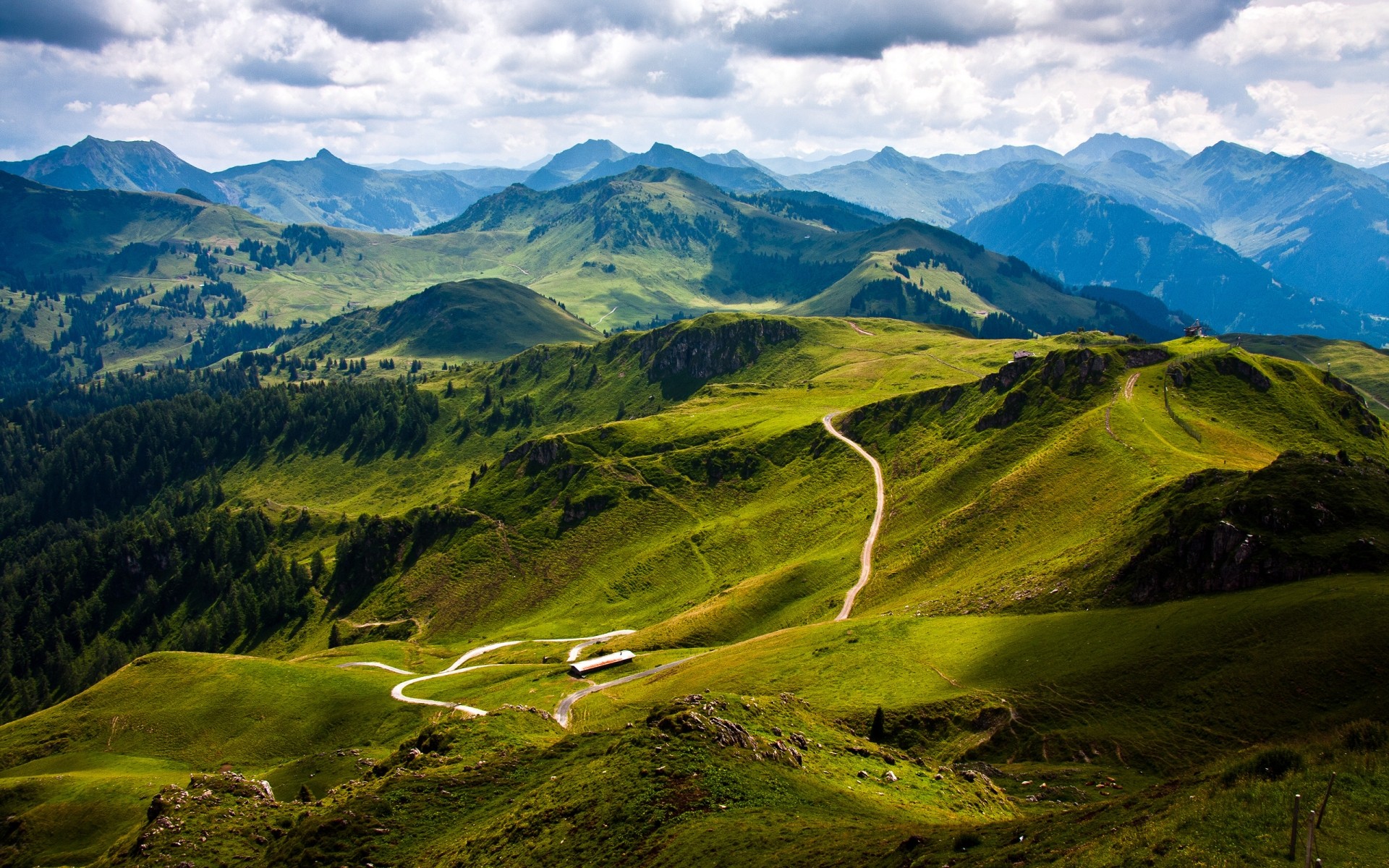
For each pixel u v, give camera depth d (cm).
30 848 11100
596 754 7444
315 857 6656
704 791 5928
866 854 4647
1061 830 4369
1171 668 8800
